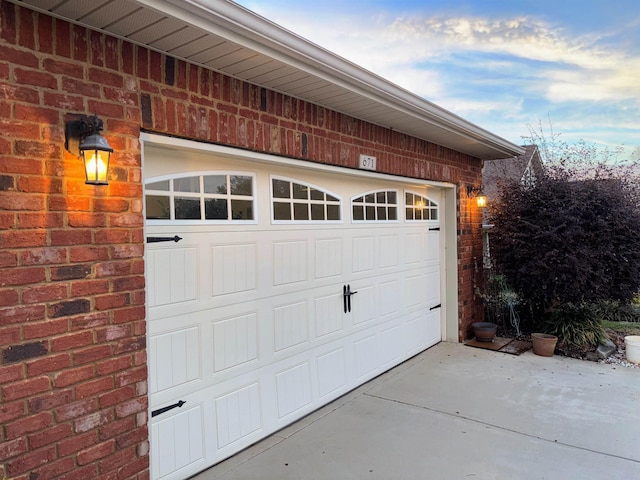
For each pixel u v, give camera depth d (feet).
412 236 18.40
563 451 10.59
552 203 19.49
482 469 9.84
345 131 13.38
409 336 18.28
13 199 6.48
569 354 18.51
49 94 6.84
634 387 14.88
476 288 21.93
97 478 7.47
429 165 17.90
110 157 7.62
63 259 7.03
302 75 9.83
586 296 18.99
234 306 10.84
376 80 11.27
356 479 9.51
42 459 6.81
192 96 9.02
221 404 10.51
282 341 12.19
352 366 14.92
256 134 10.45
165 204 9.39
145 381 8.16
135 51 8.00
